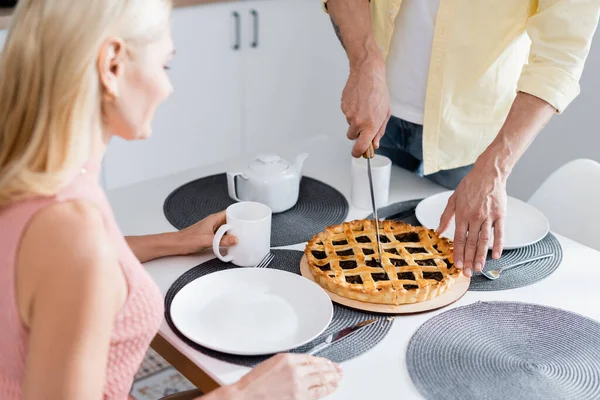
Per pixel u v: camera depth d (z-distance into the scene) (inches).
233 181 63.9
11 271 33.4
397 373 43.5
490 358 44.8
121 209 63.1
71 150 33.6
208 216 57.1
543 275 54.5
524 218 62.1
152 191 66.7
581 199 66.8
